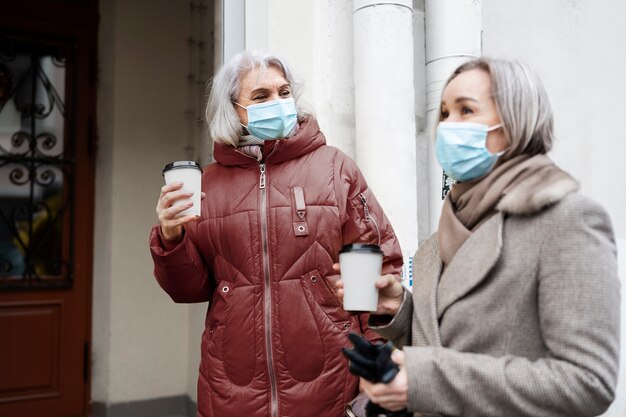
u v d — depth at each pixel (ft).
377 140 7.76
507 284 3.21
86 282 12.86
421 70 9.13
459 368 3.07
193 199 4.72
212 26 12.64
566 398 2.87
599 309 2.91
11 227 12.05
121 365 12.69
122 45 12.99
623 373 7.26
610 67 8.82
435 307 3.52
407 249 7.79
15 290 12.05
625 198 8.73
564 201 3.11
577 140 8.94
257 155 5.67
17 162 12.12
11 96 12.10
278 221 5.37
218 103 5.74
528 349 3.18
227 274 5.44
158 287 13.20
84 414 12.61
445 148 3.55
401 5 7.91
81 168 12.87
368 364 3.07
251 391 5.23
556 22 9.09
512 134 3.38
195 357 12.85
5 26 12.05
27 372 12.12
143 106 13.20
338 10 8.43
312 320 5.25
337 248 5.50
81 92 12.87
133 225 12.97
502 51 9.29
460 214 3.61
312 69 8.22
